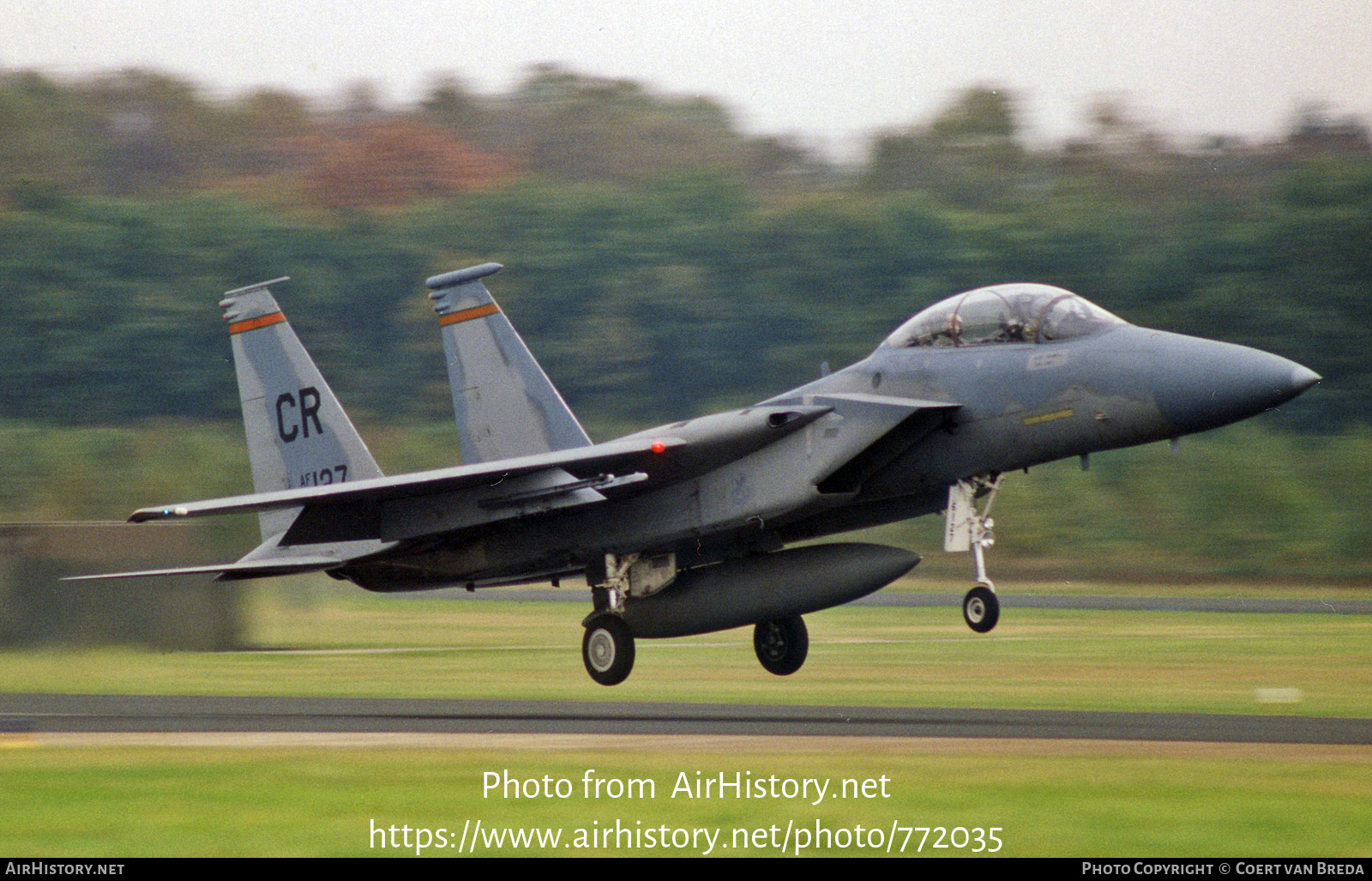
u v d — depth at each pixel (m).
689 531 50.12
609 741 39.25
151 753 38.06
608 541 51.66
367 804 30.94
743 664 66.50
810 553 49.00
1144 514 117.12
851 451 47.00
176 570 54.41
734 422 48.84
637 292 145.50
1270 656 65.75
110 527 73.81
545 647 75.69
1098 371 44.16
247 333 61.22
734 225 149.62
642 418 141.62
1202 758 35.03
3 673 64.44
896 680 57.53
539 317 148.62
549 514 52.31
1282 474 117.88
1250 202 145.75
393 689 56.03
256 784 33.12
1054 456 45.78
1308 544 111.19
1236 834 27.67
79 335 147.25
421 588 57.06
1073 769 33.47
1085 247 140.75
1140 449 123.31
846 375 49.97
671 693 53.28
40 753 38.56
